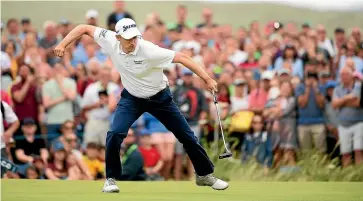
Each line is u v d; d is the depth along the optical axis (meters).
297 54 48.53
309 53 48.59
